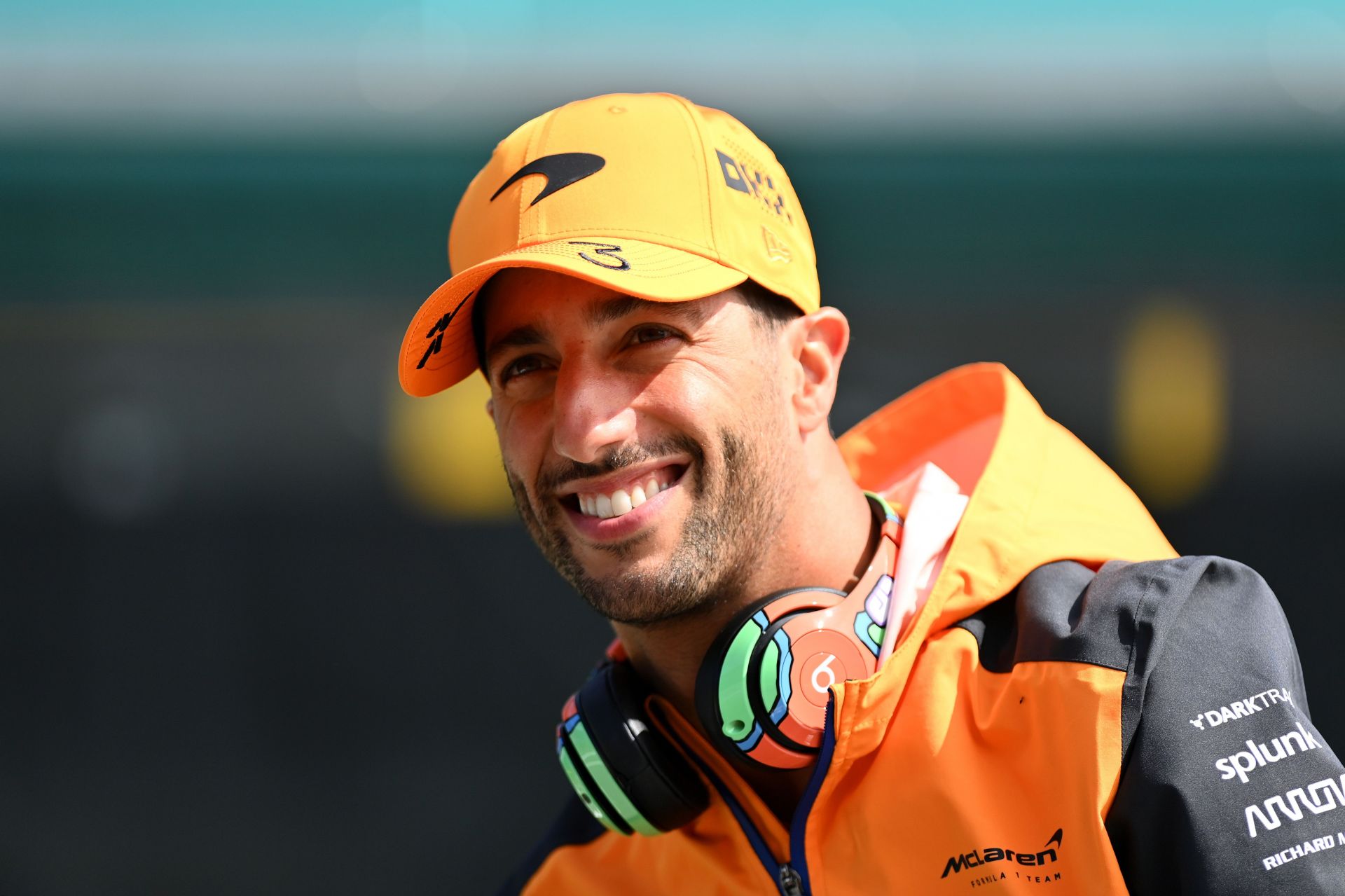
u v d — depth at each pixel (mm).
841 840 4758
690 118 5105
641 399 4805
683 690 5246
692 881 5266
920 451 6289
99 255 26812
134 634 23484
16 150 25656
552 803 18969
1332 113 25906
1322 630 21672
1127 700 4312
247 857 17984
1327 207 26641
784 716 4719
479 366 5441
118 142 25984
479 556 25547
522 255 4633
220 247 27047
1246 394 27438
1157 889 4211
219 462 27328
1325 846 4051
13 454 26906
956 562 4930
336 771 19844
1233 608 4547
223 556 25438
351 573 25109
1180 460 27156
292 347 27828
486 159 26688
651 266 4730
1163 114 26281
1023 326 27766
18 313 26938
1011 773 4523
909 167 26594
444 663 22516
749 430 4938
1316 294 27297
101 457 27016
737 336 4953
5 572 24781
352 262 27422
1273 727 4246
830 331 5348
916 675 4805
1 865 17641
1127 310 27516
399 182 26844
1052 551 5004
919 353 27422
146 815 18766
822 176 26578
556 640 23281
